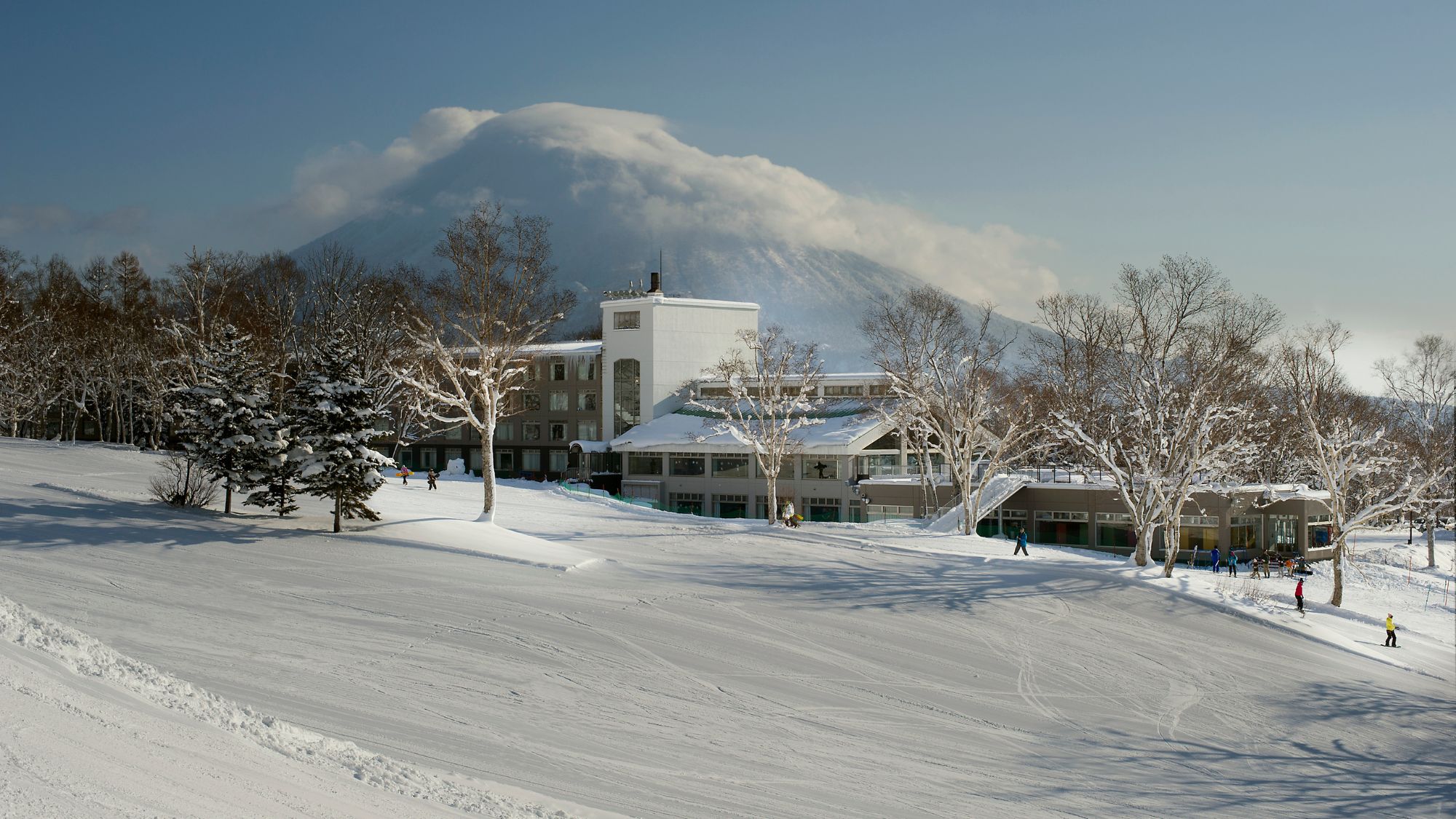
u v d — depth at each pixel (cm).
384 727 2203
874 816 2041
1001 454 6962
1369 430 8650
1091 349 6212
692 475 9988
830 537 6262
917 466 9706
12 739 1130
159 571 3516
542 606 3684
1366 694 3569
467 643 3066
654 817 1850
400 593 3653
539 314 5806
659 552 5372
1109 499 7688
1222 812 2344
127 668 1672
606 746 2288
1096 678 3431
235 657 2619
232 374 4800
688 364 10938
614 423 10944
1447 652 4628
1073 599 4644
